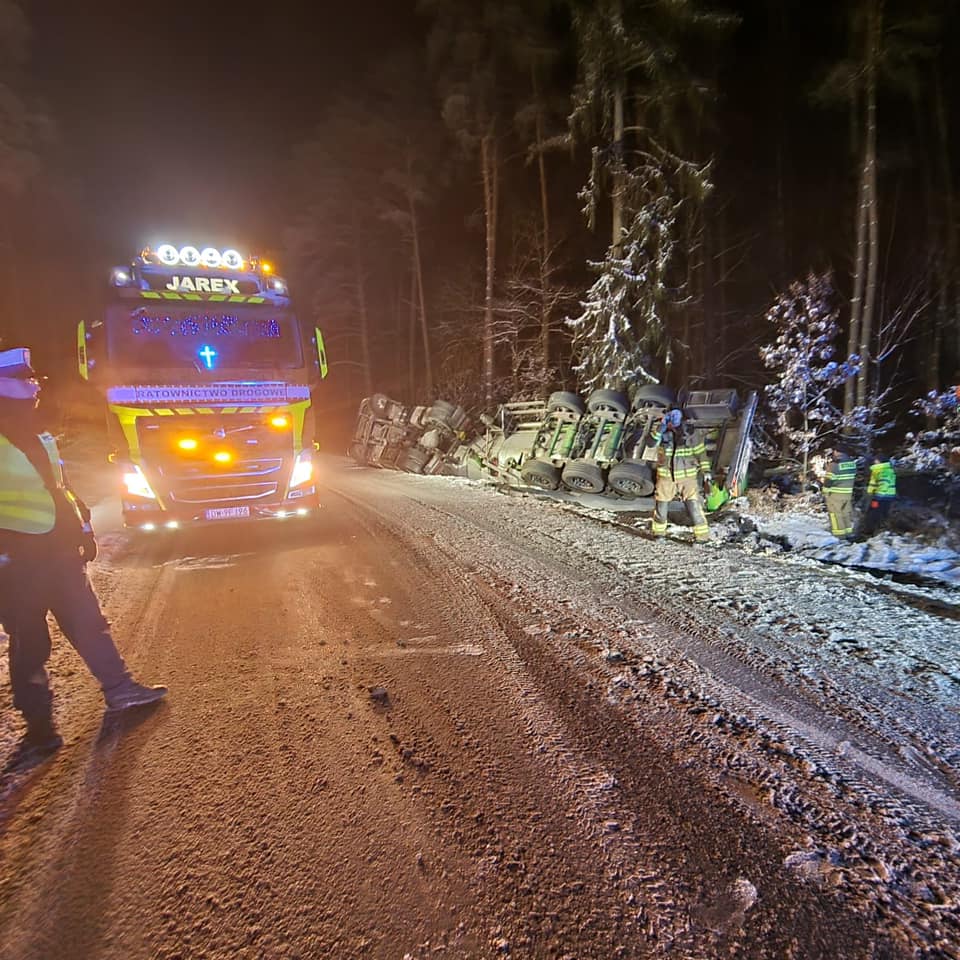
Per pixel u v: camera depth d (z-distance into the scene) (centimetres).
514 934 192
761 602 508
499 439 1366
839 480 773
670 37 1245
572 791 261
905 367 1691
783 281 1672
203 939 190
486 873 216
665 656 399
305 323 755
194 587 555
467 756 287
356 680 365
